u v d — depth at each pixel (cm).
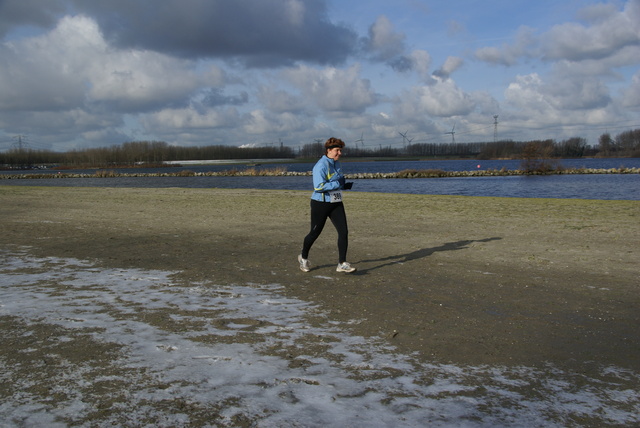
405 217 1396
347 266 662
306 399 288
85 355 356
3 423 257
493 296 545
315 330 423
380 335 412
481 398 294
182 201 2075
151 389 299
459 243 927
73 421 260
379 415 270
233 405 279
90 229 1165
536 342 398
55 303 503
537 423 264
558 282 609
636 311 484
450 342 396
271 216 1455
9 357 352
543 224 1196
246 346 378
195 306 496
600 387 313
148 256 806
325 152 679
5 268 701
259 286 594
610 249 839
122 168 15188
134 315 461
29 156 17112
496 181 4838
